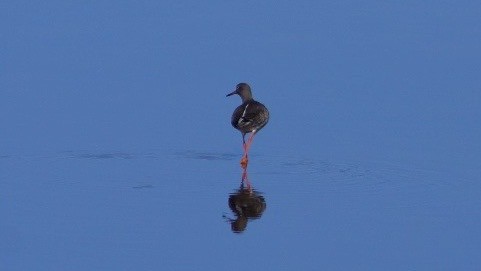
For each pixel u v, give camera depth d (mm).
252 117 21594
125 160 21281
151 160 21344
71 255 15695
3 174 20188
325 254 15914
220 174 20453
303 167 20969
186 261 15523
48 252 15836
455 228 17141
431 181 19891
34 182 19672
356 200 18703
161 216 17672
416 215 17812
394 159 21391
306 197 18906
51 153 21594
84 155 21594
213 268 15266
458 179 19969
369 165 21047
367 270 15258
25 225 17109
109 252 15859
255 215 17781
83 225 17125
